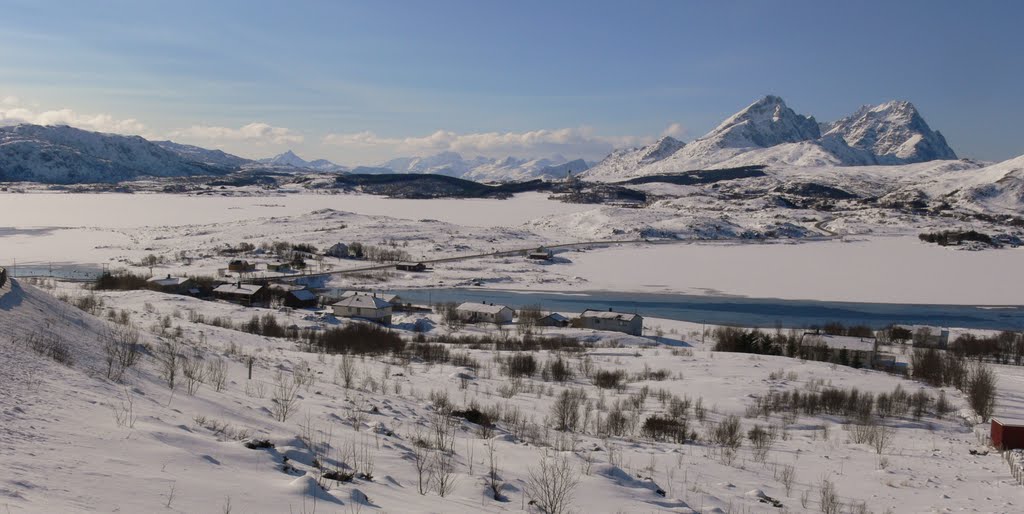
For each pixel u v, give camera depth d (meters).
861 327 111.81
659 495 22.62
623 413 45.41
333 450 21.06
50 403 17.36
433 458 22.64
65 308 39.31
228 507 12.34
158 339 40.59
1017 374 81.69
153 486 12.75
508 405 43.81
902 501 28.95
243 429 20.53
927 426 50.53
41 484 11.50
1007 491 31.42
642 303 148.50
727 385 61.03
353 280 166.50
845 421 50.47
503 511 17.28
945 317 137.25
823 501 26.95
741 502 25.16
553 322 112.56
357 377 46.59
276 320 93.75
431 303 137.25
